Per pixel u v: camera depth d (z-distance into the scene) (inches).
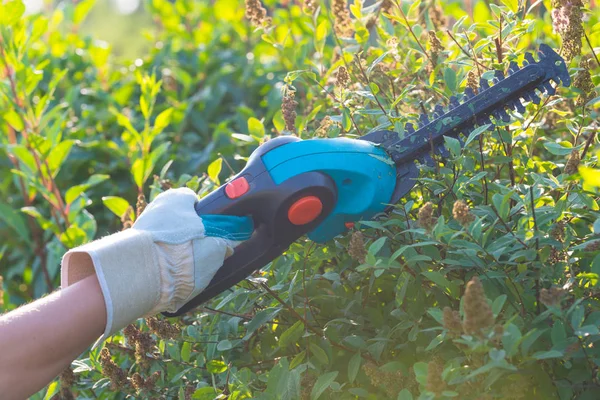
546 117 114.7
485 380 69.7
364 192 87.4
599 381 77.4
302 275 95.9
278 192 83.0
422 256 81.3
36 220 198.8
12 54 165.5
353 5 127.8
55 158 163.0
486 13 145.0
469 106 88.4
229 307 104.4
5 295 168.4
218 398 93.4
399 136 89.7
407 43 126.7
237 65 224.8
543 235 80.4
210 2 255.9
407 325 85.7
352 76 118.0
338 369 94.2
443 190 90.8
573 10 95.4
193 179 121.4
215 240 83.2
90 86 231.0
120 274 75.3
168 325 97.4
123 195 197.3
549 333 79.3
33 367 70.6
